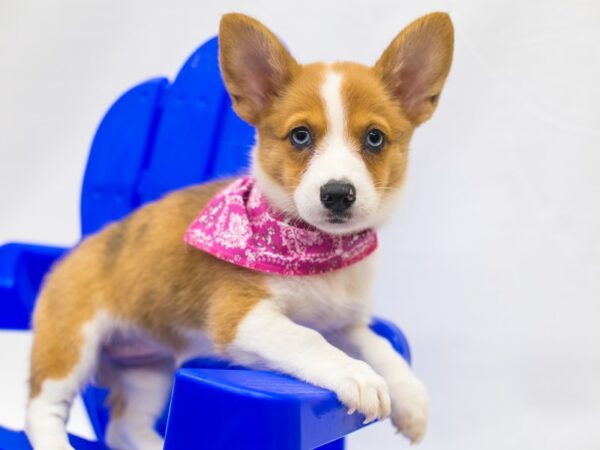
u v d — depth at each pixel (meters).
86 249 0.50
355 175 0.41
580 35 0.65
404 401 0.41
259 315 0.42
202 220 0.45
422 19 0.46
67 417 0.48
